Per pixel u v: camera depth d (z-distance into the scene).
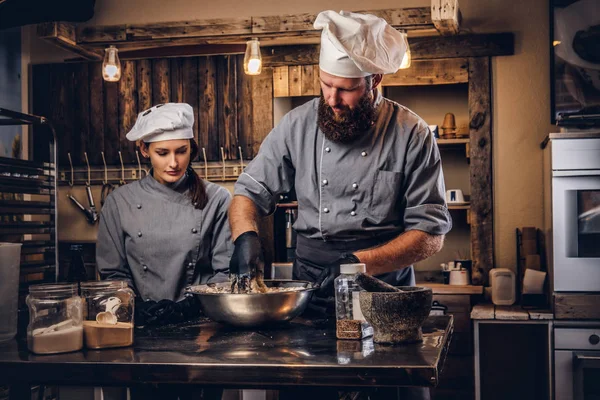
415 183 2.14
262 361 1.41
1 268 1.73
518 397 4.45
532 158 4.37
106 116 4.85
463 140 4.38
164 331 1.84
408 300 1.56
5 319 1.74
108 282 1.63
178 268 2.51
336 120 2.07
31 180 2.60
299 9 4.59
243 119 4.70
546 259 4.18
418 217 2.12
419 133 2.14
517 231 4.31
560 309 3.75
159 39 4.25
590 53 4.17
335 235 2.17
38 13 2.25
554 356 3.77
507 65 4.39
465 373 4.17
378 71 1.94
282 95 4.64
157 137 2.44
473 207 4.38
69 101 4.87
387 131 2.15
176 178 2.50
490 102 4.39
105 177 4.83
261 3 4.63
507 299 4.13
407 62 4.05
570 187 3.75
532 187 4.36
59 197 4.88
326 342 1.63
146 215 2.53
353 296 1.68
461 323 4.14
